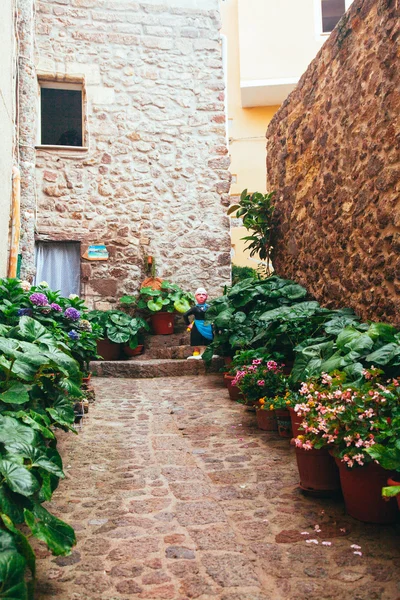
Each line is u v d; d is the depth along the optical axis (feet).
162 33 29.86
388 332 10.42
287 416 12.56
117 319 25.94
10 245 18.28
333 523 7.70
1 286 14.48
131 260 28.58
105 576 6.22
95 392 19.10
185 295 28.37
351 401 7.88
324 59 16.66
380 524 7.61
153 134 29.32
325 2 45.83
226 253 29.58
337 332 13.00
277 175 21.34
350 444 7.58
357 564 6.46
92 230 28.25
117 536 7.29
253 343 18.20
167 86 29.68
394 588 5.90
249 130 47.06
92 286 28.04
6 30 17.70
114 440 12.45
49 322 14.57
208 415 15.23
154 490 9.10
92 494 8.92
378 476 7.43
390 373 9.69
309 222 18.06
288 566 6.44
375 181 13.30
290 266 20.11
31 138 24.98
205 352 19.74
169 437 12.76
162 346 27.09
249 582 6.06
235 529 7.52
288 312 15.67
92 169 28.48
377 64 13.26
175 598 5.75
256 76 44.55
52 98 30.96
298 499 8.68
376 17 13.30
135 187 28.94
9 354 7.34
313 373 10.71
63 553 5.44
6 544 4.69
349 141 14.84
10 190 18.39
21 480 5.37
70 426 8.63
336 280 15.92
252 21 45.14
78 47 28.78
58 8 28.68
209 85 30.12
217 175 29.86
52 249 28.32
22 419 7.00
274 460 10.82
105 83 28.96
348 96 14.90
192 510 8.20
